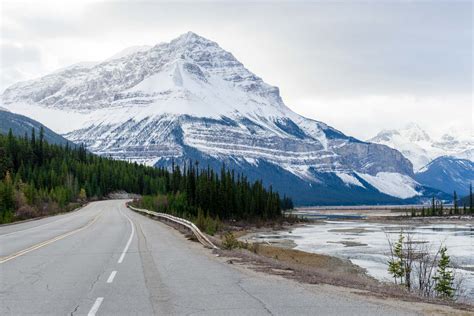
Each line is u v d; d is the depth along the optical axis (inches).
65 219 2003.0
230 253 801.6
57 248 853.8
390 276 1179.9
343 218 6235.2
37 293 447.2
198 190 3336.6
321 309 384.2
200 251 829.8
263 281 520.7
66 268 609.6
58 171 5172.2
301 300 419.2
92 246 893.2
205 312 373.1
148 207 2910.9
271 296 436.8
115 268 612.4
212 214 3341.5
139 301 413.4
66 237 1098.1
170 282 510.6
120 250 828.0
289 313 370.0
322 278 566.6
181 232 1291.8
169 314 366.9
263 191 4382.4
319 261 1466.5
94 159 6599.4
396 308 391.5
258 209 4010.8
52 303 404.8
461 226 4264.3
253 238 2608.3
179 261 689.0
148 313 370.3
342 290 475.5
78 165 5664.4
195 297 431.2
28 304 400.8
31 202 2513.5
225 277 546.9
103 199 5472.4
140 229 1396.4
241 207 3708.2
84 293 448.1
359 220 5570.9
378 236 2812.5
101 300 416.8
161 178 6240.2
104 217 2174.0
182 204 3019.2
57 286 483.5
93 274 562.3
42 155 5649.6
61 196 3287.4
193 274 567.8
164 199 3191.4
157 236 1149.1
